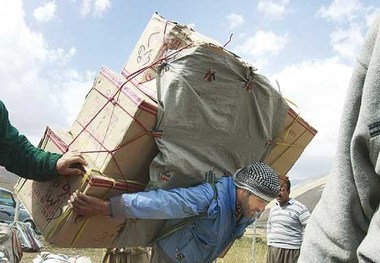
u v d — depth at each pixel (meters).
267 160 3.29
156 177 2.81
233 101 2.91
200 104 2.81
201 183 2.97
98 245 3.02
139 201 2.72
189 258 3.05
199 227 3.00
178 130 2.80
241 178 2.99
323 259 1.11
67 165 2.80
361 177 1.06
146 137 2.77
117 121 2.80
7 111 2.94
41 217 2.99
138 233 3.06
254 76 2.92
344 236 1.08
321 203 1.18
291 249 6.58
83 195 2.69
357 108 1.12
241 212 3.01
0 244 6.37
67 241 2.88
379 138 1.02
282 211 6.73
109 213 2.73
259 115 3.03
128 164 2.80
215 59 2.79
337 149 1.16
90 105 3.11
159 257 3.12
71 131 3.21
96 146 2.89
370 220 1.08
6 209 17.31
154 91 2.88
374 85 1.05
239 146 3.07
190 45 2.90
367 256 0.98
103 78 3.08
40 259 6.62
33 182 3.17
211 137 2.94
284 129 3.26
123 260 5.75
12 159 2.91
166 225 3.10
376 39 1.09
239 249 13.52
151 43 3.18
